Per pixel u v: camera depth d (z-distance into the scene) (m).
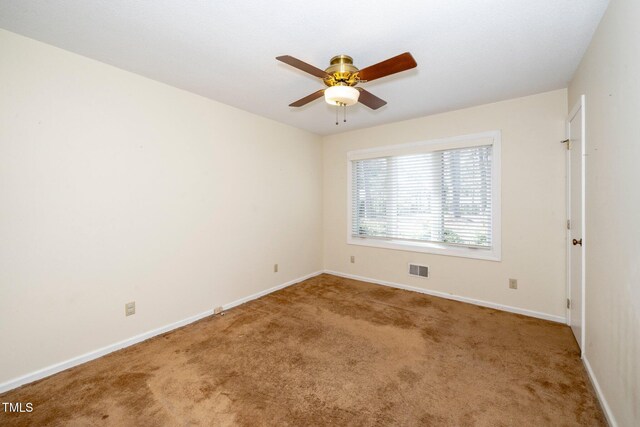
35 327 1.81
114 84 2.14
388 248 3.80
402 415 1.51
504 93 2.69
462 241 3.23
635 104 1.21
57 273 1.90
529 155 2.77
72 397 1.65
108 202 2.13
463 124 3.13
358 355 2.10
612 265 1.46
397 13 1.53
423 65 2.13
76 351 1.98
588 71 1.88
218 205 2.93
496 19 1.59
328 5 1.46
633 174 1.23
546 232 2.71
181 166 2.60
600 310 1.63
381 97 2.77
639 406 1.16
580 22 1.62
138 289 2.31
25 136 1.75
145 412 1.53
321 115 3.35
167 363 2.00
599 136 1.66
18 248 1.74
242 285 3.20
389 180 3.79
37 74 1.79
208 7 1.48
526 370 1.89
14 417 1.49
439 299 3.29
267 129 3.48
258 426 1.44
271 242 3.57
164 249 2.49
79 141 1.98
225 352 2.15
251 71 2.23
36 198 1.80
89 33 1.72
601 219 1.62
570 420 1.46
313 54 1.96
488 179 3.04
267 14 1.53
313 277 4.27
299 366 1.96
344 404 1.59
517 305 2.88
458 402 1.60
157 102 2.41
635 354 1.20
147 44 1.84
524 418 1.48
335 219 4.36
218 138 2.91
